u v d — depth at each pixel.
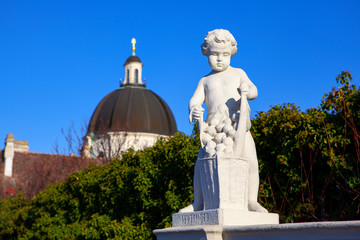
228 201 5.34
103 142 27.19
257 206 5.68
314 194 9.55
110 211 11.81
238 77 5.99
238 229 4.93
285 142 9.34
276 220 5.70
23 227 16.53
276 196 9.63
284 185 9.66
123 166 11.74
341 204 9.34
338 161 8.80
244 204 5.47
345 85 9.47
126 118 42.94
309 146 9.00
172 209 10.06
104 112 43.84
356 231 4.04
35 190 25.67
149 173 10.93
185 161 10.03
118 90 46.62
